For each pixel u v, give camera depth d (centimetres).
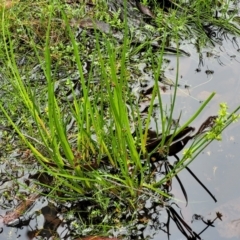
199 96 268
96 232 199
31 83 273
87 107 207
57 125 188
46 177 220
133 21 323
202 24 326
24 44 299
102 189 202
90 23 312
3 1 304
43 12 308
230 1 342
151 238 198
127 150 224
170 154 232
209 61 296
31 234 199
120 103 185
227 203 209
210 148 233
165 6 338
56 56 288
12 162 228
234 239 197
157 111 257
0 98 262
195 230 201
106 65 283
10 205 208
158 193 213
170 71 289
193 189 216
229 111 255
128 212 207
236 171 222
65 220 204
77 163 201
